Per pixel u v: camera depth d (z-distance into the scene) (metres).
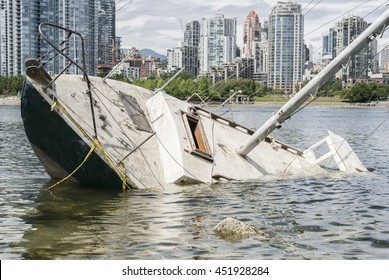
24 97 23.56
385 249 17.17
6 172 33.44
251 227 18.98
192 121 30.17
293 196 26.02
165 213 21.45
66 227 19.11
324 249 17.09
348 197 26.17
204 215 21.30
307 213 22.33
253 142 30.16
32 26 177.38
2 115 122.12
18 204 22.97
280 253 16.61
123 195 24.58
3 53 184.38
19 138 61.59
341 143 37.53
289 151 36.53
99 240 17.53
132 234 18.33
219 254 16.34
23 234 18.14
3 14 181.62
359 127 97.62
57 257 15.79
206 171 27.78
